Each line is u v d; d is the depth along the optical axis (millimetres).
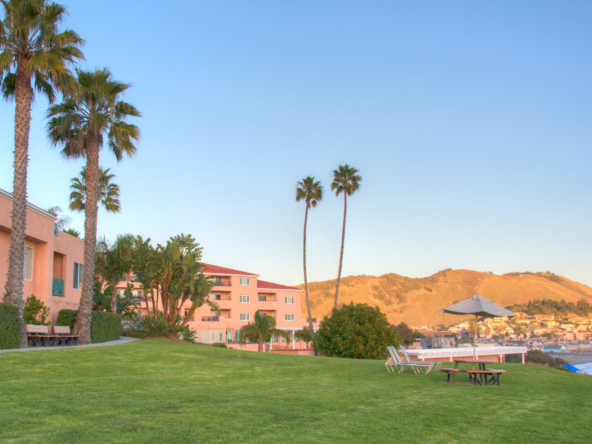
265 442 6727
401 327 87250
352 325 29219
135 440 6488
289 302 69750
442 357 33906
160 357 18109
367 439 7227
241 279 66812
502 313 18219
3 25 18828
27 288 24453
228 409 8961
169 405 9102
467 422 8773
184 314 62875
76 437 6484
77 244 31000
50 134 24203
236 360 19312
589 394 13453
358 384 13953
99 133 24719
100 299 32875
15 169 18938
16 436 6438
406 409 9836
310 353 63625
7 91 20875
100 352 17891
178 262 32344
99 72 23781
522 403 11242
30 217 23859
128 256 33656
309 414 8891
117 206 45438
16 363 13492
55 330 21312
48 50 19703
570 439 7773
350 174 54281
